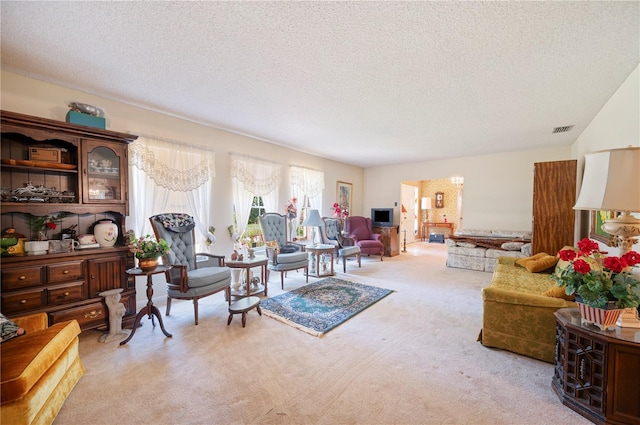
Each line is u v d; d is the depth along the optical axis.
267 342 2.33
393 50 2.00
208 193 3.86
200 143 3.77
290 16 1.64
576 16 1.62
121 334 2.45
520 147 5.16
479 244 5.13
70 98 2.67
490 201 5.80
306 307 3.14
